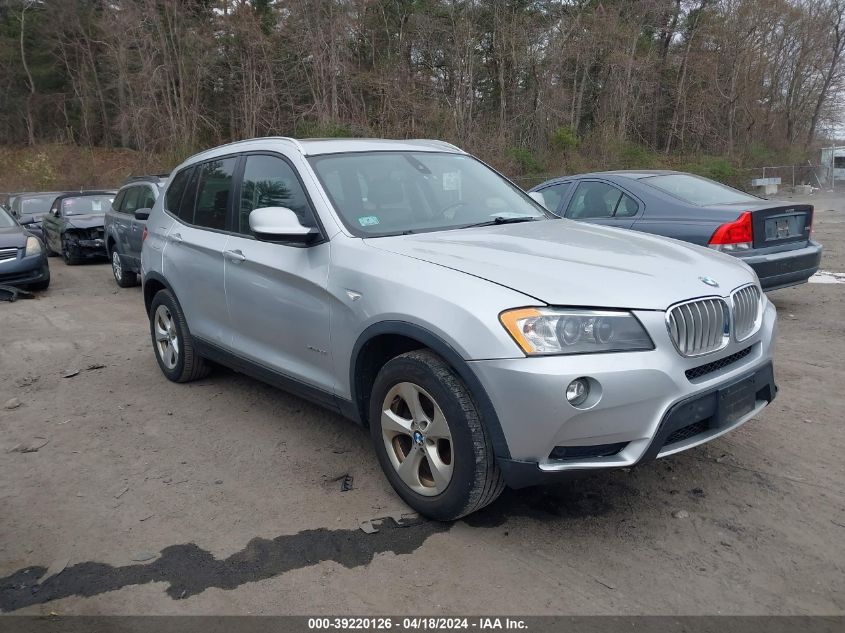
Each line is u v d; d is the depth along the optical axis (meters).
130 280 11.39
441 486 3.33
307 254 4.00
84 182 38.53
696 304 3.22
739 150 42.53
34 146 48.06
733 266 3.78
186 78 38.38
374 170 4.40
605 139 37.94
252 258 4.39
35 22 50.75
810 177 40.50
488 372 3.01
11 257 10.45
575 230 4.19
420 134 32.97
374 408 3.63
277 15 38.53
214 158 5.27
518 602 2.87
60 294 10.95
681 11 46.31
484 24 38.22
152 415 5.12
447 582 3.01
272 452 4.40
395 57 36.97
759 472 3.91
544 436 2.96
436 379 3.21
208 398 5.45
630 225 7.22
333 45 33.31
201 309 5.13
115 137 49.06
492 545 3.28
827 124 49.28
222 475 4.10
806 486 3.75
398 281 3.41
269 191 4.49
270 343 4.41
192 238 5.17
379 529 3.44
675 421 3.06
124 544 3.38
